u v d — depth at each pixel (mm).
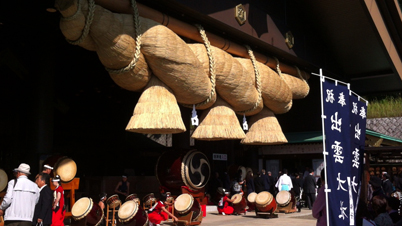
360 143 6996
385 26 16609
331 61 19422
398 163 21250
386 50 16922
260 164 20484
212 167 18750
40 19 11055
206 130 11688
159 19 10438
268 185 16828
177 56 9609
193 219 11500
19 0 10297
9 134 16875
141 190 15344
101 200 10578
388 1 15734
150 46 9258
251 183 16422
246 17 13109
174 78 9758
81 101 20906
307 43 17125
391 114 31094
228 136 11633
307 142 19250
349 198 6074
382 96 33156
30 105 11492
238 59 13141
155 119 9328
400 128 30031
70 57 17297
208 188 17547
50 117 11617
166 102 9664
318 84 20641
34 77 11555
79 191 14305
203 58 11094
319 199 5871
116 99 21828
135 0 9742
